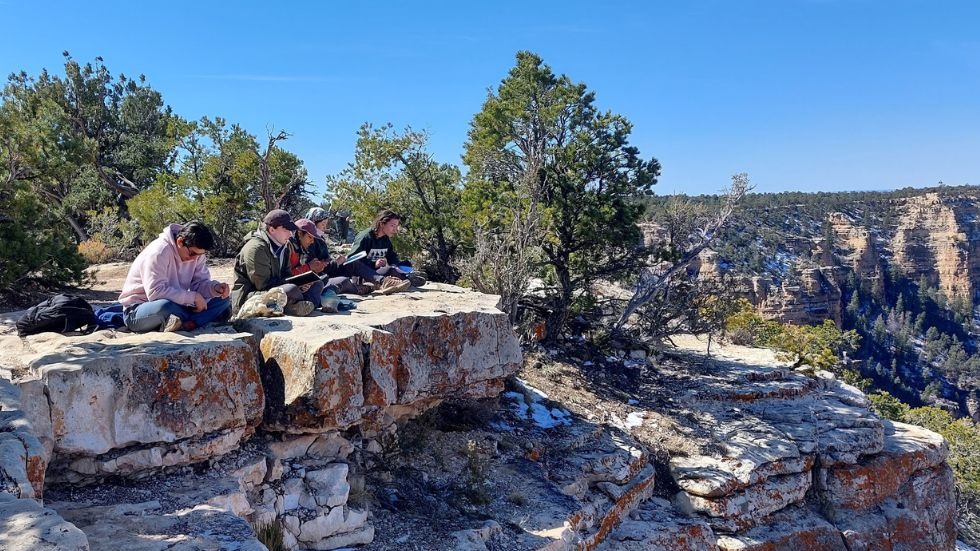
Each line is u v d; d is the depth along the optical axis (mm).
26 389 4199
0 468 3393
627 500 8180
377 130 14867
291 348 5414
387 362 5910
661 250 13883
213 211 17562
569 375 11344
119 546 3742
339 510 5445
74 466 4496
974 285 95062
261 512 5031
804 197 100812
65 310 5449
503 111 13812
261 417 5312
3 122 10727
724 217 14172
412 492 6402
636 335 13648
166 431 4734
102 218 18922
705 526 8461
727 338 16875
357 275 8406
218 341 5145
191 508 4391
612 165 13562
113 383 4566
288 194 18547
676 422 10273
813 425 10898
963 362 77875
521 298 12984
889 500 10734
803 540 9258
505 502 6723
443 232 14812
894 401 28672
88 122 27750
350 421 5457
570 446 8414
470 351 6961
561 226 13492
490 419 8383
